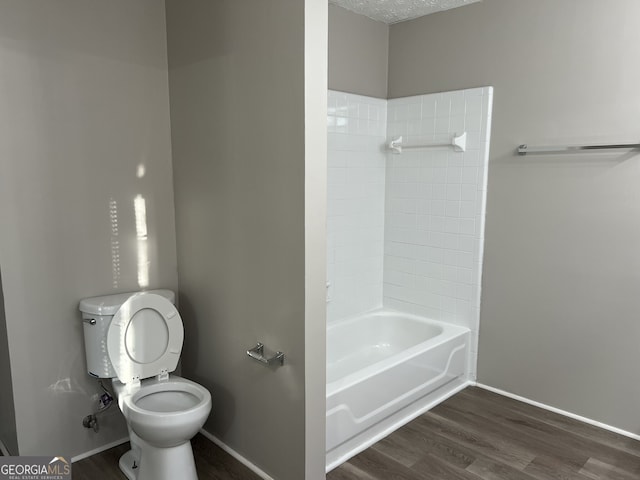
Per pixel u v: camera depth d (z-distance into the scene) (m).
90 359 2.40
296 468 2.21
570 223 2.80
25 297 2.29
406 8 3.21
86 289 2.48
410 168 3.53
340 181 3.38
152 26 2.59
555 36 2.75
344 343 3.51
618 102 2.57
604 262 2.70
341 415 2.47
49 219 2.33
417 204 3.52
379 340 3.71
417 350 2.96
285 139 2.04
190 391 2.40
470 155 3.18
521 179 2.97
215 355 2.62
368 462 2.48
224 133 2.35
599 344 2.76
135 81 2.55
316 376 2.15
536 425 2.82
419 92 3.43
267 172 2.15
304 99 1.94
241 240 2.34
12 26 2.14
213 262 2.54
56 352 2.41
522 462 2.47
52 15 2.25
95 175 2.46
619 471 2.39
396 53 3.53
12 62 2.16
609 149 2.61
